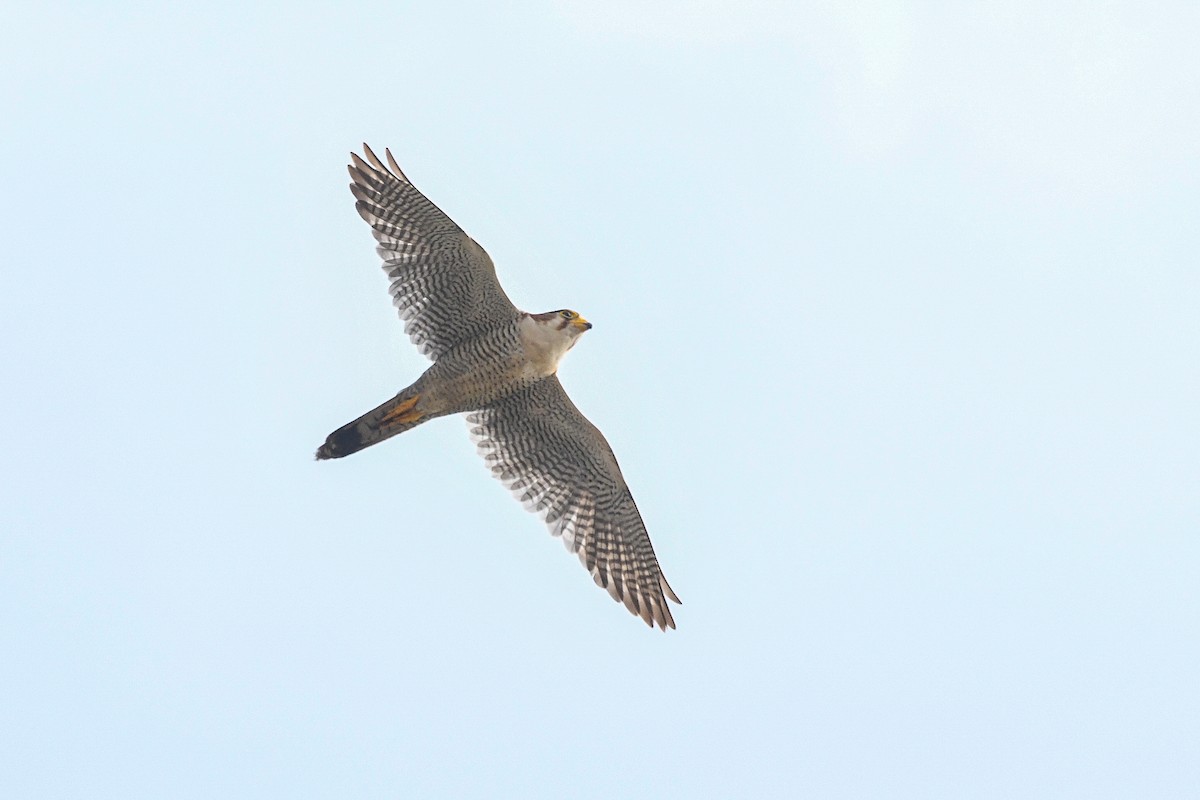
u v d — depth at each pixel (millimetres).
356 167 15820
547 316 15906
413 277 15648
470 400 15859
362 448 15695
